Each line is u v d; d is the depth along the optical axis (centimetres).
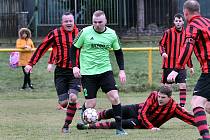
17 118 2536
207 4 6306
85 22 5900
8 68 4391
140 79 4028
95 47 1958
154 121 2134
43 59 4731
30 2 5959
